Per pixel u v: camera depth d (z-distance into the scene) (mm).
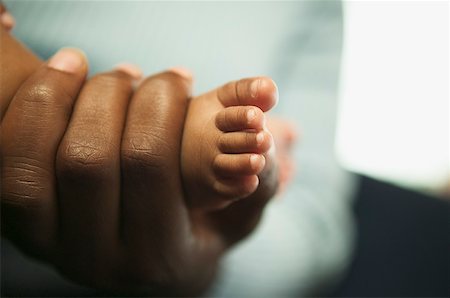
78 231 212
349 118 534
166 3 485
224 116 193
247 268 339
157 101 203
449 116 521
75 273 230
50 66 206
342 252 401
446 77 524
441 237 474
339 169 467
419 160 521
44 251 220
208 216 233
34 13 454
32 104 197
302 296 359
